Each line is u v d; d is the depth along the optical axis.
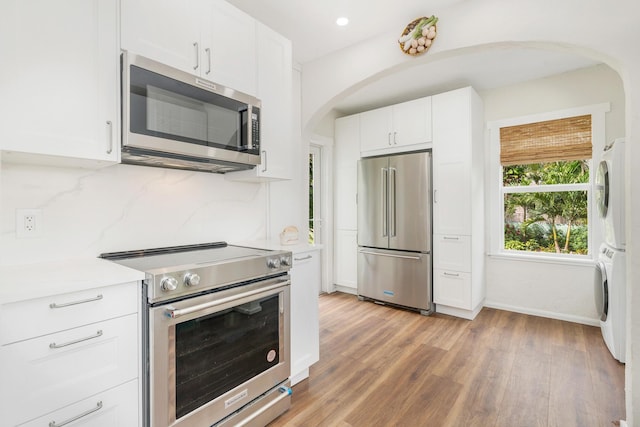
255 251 1.94
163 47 1.55
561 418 1.78
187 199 2.05
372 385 2.12
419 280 3.57
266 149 2.12
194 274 1.37
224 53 1.84
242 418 1.61
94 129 1.32
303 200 3.03
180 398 1.35
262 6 2.19
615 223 2.42
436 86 3.64
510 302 3.64
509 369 2.32
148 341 1.27
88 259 1.57
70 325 1.08
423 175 3.55
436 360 2.46
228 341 1.57
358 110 4.50
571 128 3.27
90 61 1.31
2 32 1.10
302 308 2.13
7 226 1.37
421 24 2.27
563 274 3.34
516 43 2.02
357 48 2.69
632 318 1.61
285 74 2.27
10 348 0.96
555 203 3.50
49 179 1.48
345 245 4.34
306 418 1.79
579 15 1.79
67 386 1.07
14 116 1.12
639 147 1.60
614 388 2.07
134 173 1.79
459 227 3.38
